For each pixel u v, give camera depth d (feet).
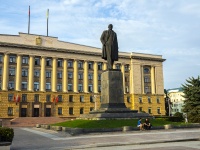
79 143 58.54
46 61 231.71
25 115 215.31
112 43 103.60
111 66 102.83
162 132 81.25
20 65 219.00
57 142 61.62
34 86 224.12
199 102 175.22
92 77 251.80
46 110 224.33
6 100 209.15
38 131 97.50
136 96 266.98
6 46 214.69
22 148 53.31
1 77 211.41
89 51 248.73
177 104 457.68
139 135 72.33
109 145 55.88
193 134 74.74
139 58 274.57
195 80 182.70
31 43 225.35
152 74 280.92
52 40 234.99
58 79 235.40
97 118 95.61
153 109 273.54
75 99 238.07
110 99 99.66
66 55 239.71
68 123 104.53
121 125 87.86
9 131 48.85
